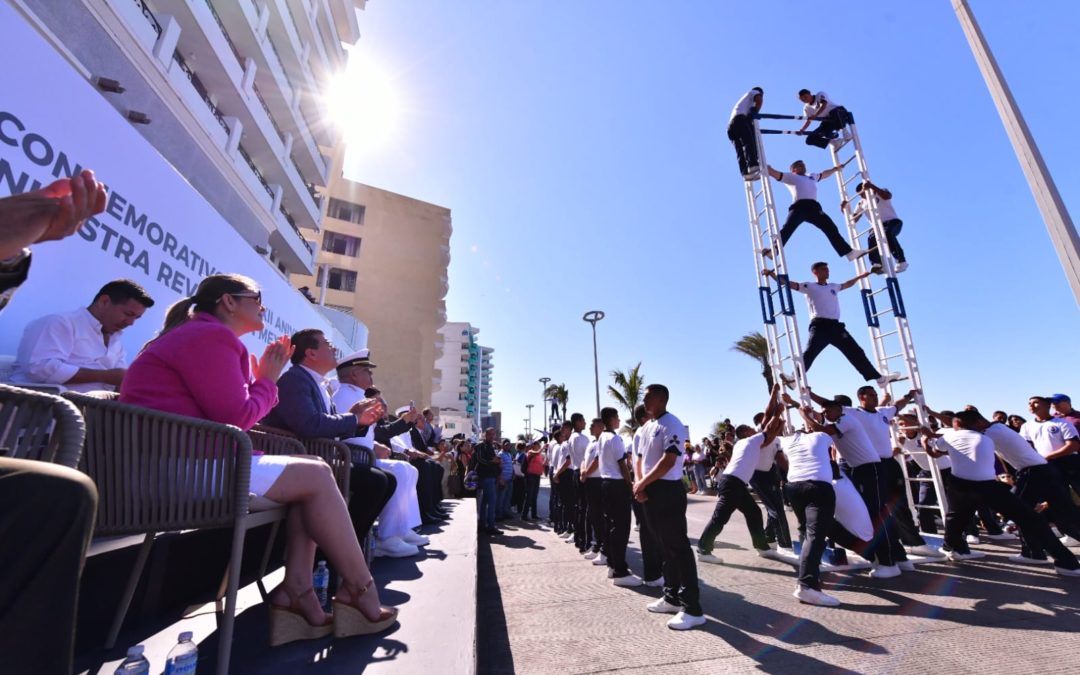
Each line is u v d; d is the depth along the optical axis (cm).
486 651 328
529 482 1241
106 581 192
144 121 758
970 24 677
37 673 71
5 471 76
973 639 336
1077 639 332
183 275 465
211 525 156
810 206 711
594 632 364
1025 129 629
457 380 6300
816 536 440
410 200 3672
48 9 617
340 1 2297
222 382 171
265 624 219
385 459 414
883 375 686
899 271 732
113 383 272
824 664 300
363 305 3288
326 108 2175
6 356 262
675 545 384
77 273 336
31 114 300
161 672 159
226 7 1414
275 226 1366
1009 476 797
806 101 764
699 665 301
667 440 391
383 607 211
